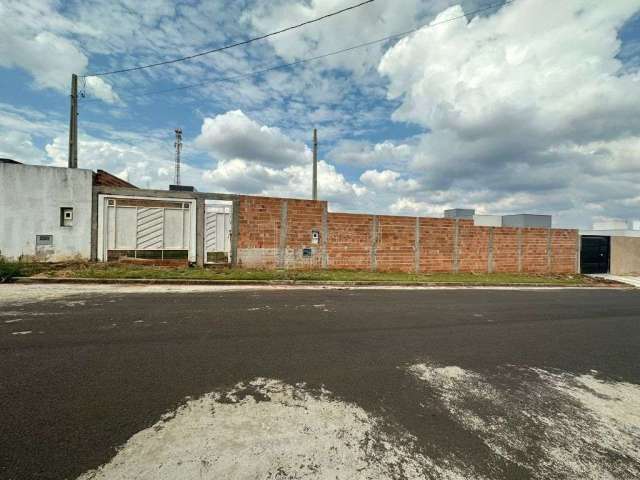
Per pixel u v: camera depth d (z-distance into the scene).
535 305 8.44
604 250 18.16
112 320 5.26
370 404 2.97
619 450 2.46
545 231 16.88
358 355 4.21
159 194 11.66
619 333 5.92
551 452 2.39
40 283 8.41
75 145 14.09
